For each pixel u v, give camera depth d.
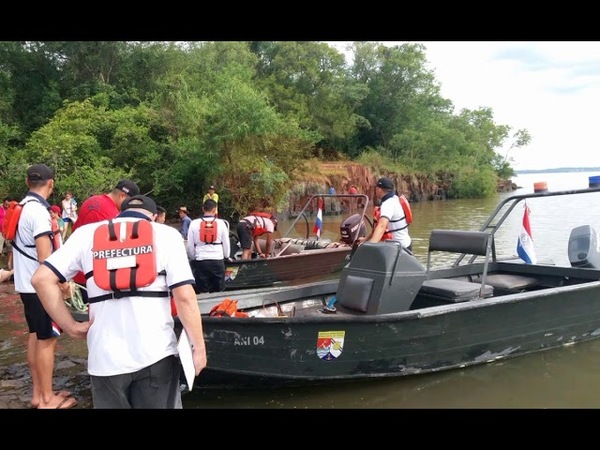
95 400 2.52
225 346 4.07
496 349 4.89
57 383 4.45
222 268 6.54
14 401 4.06
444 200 39.00
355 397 4.25
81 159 17.47
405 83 41.78
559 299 5.11
